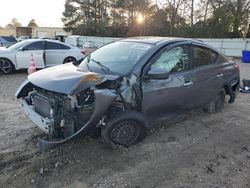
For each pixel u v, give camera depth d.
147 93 4.09
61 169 3.56
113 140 3.97
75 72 3.90
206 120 5.54
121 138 4.02
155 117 4.40
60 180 3.36
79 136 3.72
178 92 4.54
